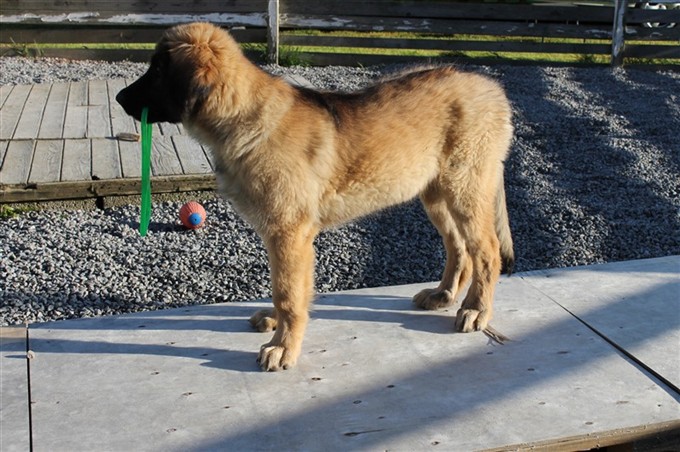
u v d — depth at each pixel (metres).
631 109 5.33
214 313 2.90
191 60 2.55
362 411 2.47
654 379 2.58
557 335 2.76
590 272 3.11
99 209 3.71
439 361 2.65
